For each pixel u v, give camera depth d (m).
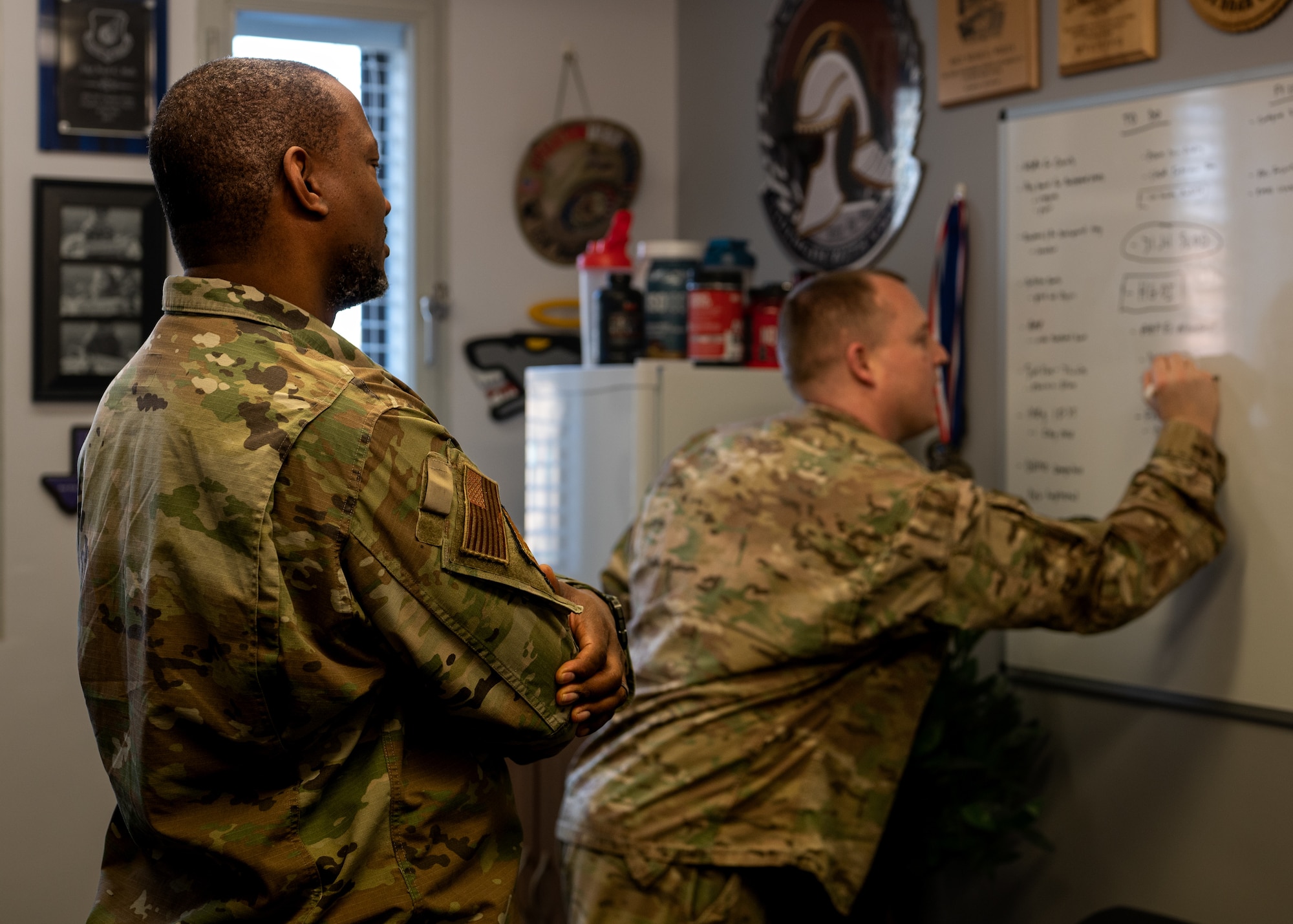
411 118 2.98
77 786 2.61
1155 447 1.92
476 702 1.00
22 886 2.56
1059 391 2.14
